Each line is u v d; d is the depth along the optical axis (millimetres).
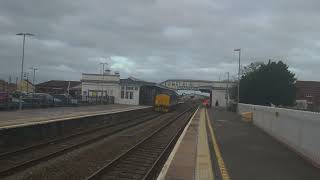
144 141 25609
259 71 98500
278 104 97625
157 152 21719
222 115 62625
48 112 47562
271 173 14320
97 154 20203
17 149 20594
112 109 62031
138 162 18141
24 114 42312
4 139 21297
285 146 22328
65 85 130875
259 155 18812
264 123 32969
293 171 14734
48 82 134750
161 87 84312
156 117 58531
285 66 99375
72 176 14414
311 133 17281
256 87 97312
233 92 107312
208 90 148375
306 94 128125
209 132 31297
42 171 15016
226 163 16469
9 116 38469
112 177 14570
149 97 85062
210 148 21438
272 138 26797
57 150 21125
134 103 103812
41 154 19672
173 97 85938
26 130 23719
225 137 27359
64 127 30000
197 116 58531
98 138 27906
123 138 28844
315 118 16688
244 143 23766
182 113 73375
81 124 34125
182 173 14414
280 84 97062
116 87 106125
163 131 35469
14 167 15102
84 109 59531
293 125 21125
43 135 26031
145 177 13930
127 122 46938
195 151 20578
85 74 107938
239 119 50625
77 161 17781
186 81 149750
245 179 13266
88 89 107438
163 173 14344
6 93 49781
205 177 13578
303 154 18531
